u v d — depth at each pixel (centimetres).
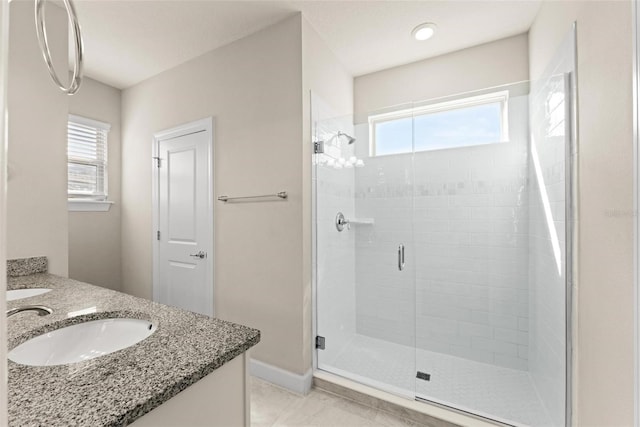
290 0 176
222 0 176
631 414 90
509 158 201
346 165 233
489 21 198
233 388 76
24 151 158
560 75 144
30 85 161
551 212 159
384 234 229
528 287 199
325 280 210
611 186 102
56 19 172
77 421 47
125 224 292
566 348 138
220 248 223
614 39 100
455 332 220
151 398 53
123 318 99
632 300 89
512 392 178
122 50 228
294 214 189
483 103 208
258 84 204
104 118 284
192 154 240
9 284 136
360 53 236
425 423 156
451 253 221
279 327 195
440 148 220
